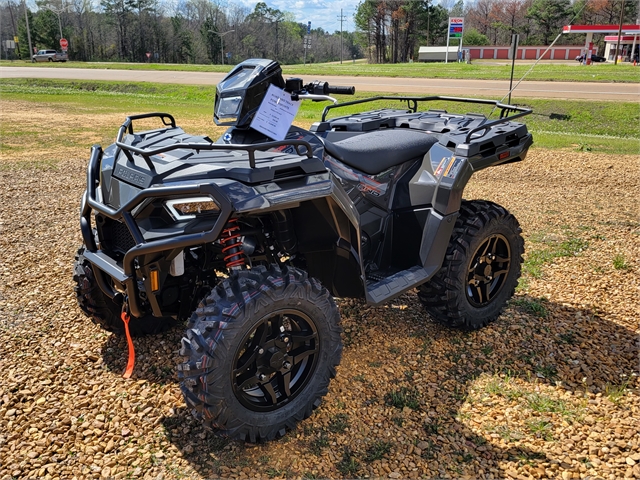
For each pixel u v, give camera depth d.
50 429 2.81
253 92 2.97
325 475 2.53
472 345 3.66
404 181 3.65
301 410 2.75
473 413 2.96
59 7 79.38
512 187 7.75
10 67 43.22
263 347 2.59
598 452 2.66
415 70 33.75
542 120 16.42
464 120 4.09
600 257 5.13
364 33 85.81
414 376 3.30
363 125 4.01
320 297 2.69
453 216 3.49
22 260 5.07
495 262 3.85
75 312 4.06
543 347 3.62
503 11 97.12
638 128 15.32
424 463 2.60
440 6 85.75
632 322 3.94
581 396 3.11
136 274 2.64
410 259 3.60
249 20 93.62
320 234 2.95
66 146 11.33
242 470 2.55
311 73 31.56
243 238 2.97
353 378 3.27
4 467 2.55
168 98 23.50
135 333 3.66
